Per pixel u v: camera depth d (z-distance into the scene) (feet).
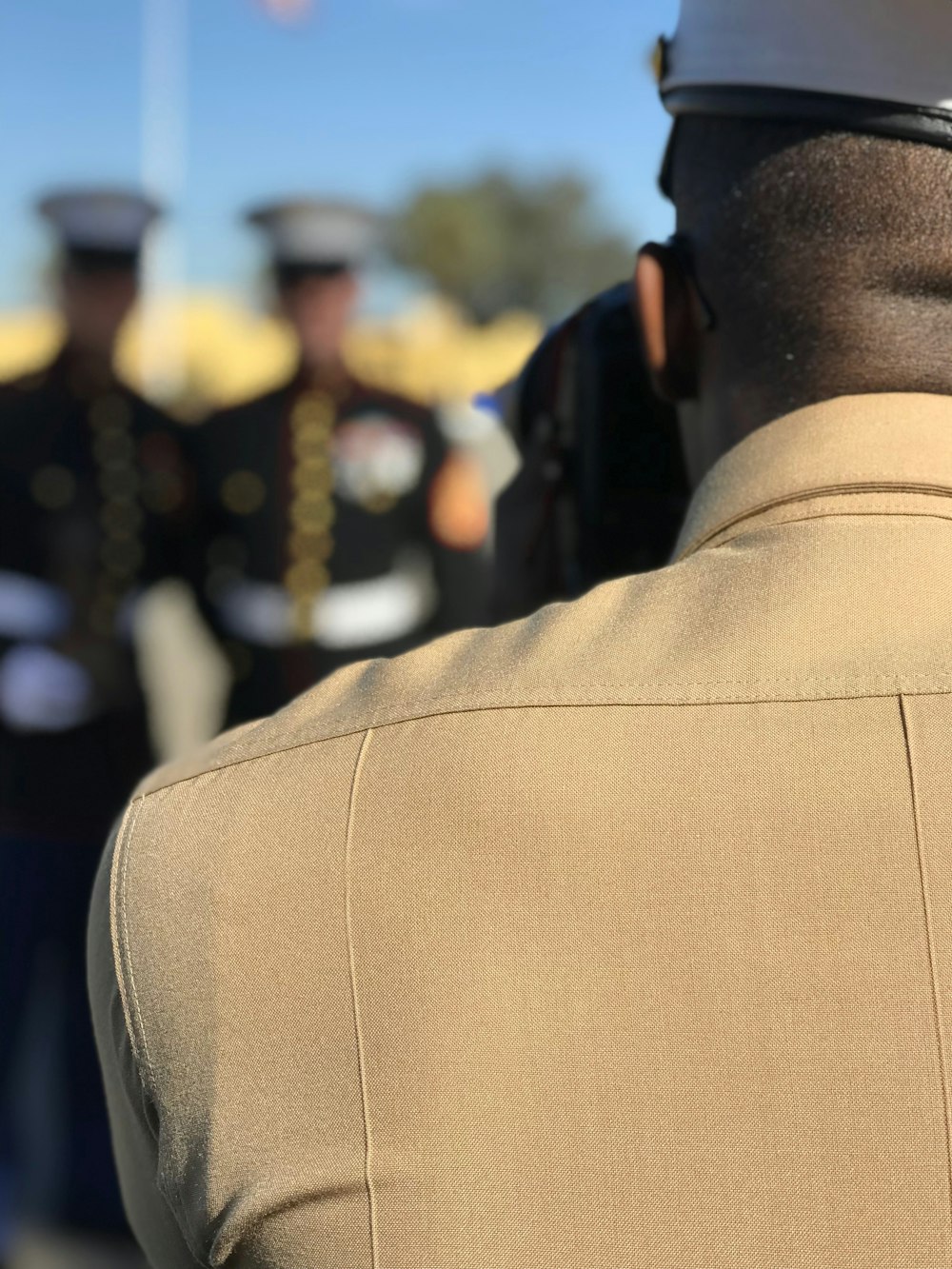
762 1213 1.98
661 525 4.00
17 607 10.19
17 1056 9.71
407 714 2.26
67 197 10.46
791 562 2.26
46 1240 9.43
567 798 2.12
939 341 2.33
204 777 2.35
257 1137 2.13
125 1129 2.48
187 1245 2.42
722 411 2.52
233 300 46.21
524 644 2.33
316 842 2.19
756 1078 2.00
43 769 10.05
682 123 2.58
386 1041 2.09
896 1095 1.98
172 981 2.21
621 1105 2.02
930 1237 1.95
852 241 2.33
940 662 2.12
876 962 2.00
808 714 2.12
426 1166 2.05
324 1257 2.07
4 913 9.87
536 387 4.17
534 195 87.86
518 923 2.09
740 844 2.06
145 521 10.51
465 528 11.00
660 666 2.21
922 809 2.04
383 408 11.04
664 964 2.05
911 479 2.27
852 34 2.30
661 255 2.56
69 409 10.54
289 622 10.73
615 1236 2.00
